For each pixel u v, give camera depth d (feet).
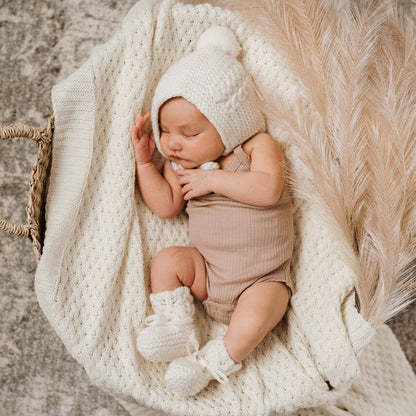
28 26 5.65
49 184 3.86
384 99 3.50
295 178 3.82
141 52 3.86
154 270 3.84
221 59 3.69
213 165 3.90
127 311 3.78
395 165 3.45
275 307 3.69
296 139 3.63
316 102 3.65
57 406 5.44
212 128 3.71
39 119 5.60
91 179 3.86
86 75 3.72
